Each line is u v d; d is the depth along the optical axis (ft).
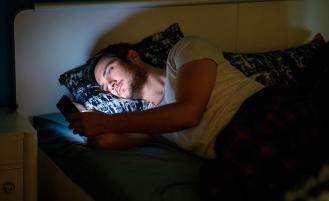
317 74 7.13
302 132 4.47
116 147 5.87
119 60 6.51
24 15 6.84
